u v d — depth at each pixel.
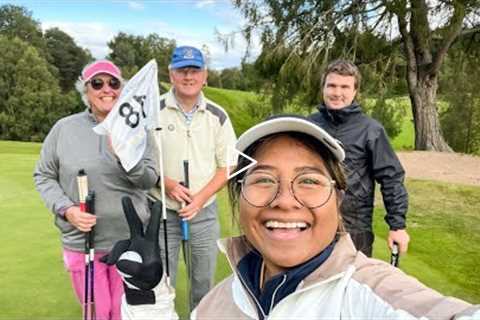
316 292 0.95
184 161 2.73
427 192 7.77
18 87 41.91
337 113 2.70
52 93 43.22
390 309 0.80
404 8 13.48
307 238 0.99
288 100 15.74
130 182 2.41
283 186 1.00
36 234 4.72
